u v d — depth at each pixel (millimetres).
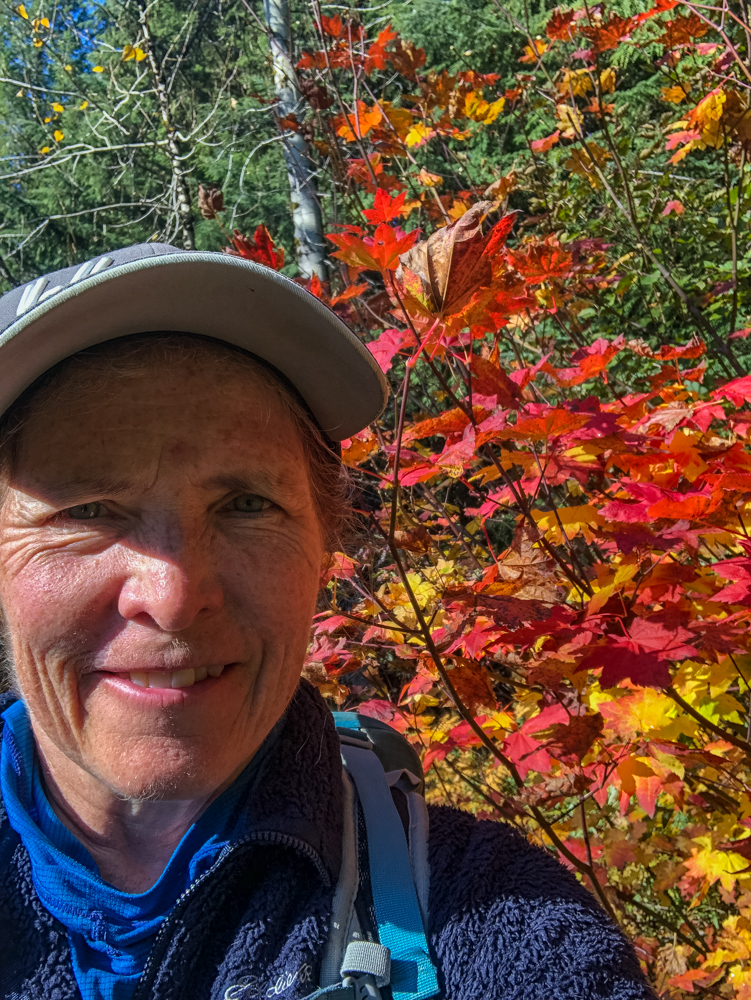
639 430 1476
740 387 1343
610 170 3428
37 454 712
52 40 8383
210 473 719
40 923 757
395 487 1155
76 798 789
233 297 727
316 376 815
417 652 1510
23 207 9219
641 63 4645
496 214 2648
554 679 1155
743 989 1640
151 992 727
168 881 764
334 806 797
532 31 5137
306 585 791
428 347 1247
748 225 3324
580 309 2867
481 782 2211
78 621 701
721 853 1702
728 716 1570
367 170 3080
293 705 848
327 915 738
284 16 4824
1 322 724
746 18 2518
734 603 1100
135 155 8367
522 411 1274
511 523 3156
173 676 714
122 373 715
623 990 708
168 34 7965
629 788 1398
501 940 723
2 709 880
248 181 7535
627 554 1271
